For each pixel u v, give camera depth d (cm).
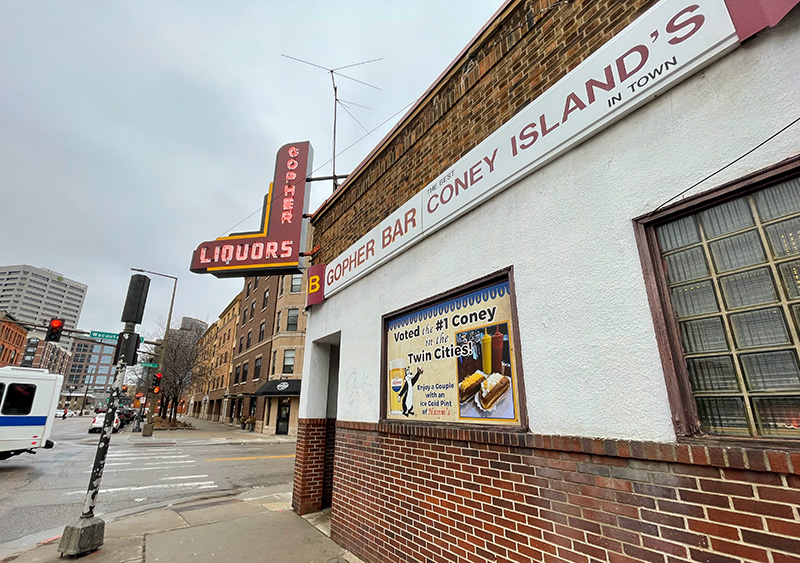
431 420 407
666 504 216
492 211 366
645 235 251
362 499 493
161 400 4569
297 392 2398
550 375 287
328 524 605
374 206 586
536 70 352
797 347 196
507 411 327
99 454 528
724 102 226
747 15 217
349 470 532
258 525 598
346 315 609
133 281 614
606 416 248
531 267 318
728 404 213
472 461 341
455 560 344
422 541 386
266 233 783
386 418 475
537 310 306
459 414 375
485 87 409
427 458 394
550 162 317
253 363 3139
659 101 255
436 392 407
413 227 468
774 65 211
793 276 201
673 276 243
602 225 272
